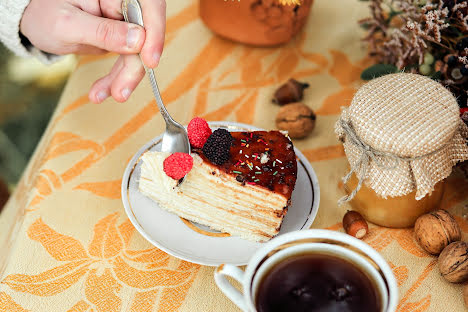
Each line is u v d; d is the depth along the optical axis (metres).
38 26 0.63
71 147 0.64
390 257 0.55
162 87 0.71
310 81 0.73
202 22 0.81
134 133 0.66
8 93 1.01
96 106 0.69
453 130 0.52
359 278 0.46
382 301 0.45
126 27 0.58
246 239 0.56
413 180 0.53
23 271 0.54
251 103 0.70
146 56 0.59
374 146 0.52
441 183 0.55
